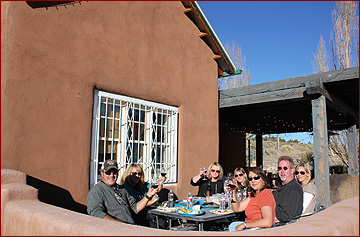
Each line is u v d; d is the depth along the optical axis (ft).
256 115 36.24
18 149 12.66
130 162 17.99
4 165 12.16
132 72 18.47
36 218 8.40
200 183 19.84
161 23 21.04
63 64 14.75
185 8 23.34
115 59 17.47
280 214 11.75
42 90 13.76
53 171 13.84
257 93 25.40
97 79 16.33
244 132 44.24
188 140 22.35
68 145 14.58
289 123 42.34
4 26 12.82
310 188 13.96
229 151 40.55
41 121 13.60
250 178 11.23
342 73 21.30
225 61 26.86
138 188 15.93
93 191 12.41
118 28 17.85
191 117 22.85
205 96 24.44
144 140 19.21
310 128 44.80
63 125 14.47
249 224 10.34
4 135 12.27
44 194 13.37
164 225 16.28
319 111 22.17
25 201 10.08
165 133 20.85
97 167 15.99
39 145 13.42
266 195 10.48
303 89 22.88
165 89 20.79
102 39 16.84
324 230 7.08
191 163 22.34
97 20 16.66
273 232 6.84
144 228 7.33
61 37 14.80
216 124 25.27
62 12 14.96
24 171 12.78
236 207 13.25
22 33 13.28
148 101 19.56
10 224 9.29
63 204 14.06
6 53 12.69
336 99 26.78
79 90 15.37
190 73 23.20
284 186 12.17
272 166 64.34
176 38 22.22
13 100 12.69
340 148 53.36
